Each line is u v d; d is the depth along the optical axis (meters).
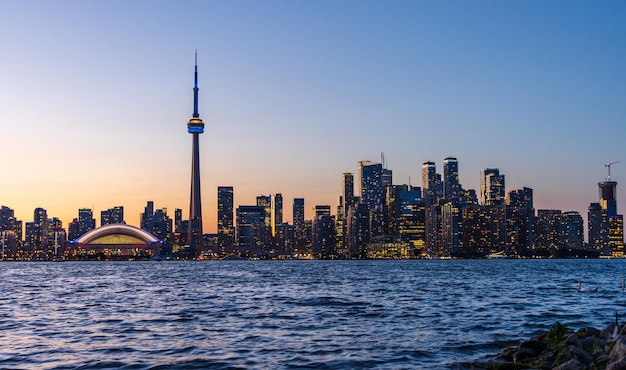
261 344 47.16
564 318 64.69
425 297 101.75
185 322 63.59
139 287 147.62
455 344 45.50
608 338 33.62
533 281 168.00
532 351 35.16
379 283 160.25
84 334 53.97
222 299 100.88
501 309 76.44
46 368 37.59
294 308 80.56
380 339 49.09
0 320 67.31
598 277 198.62
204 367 37.75
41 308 84.38
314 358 40.50
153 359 40.59
